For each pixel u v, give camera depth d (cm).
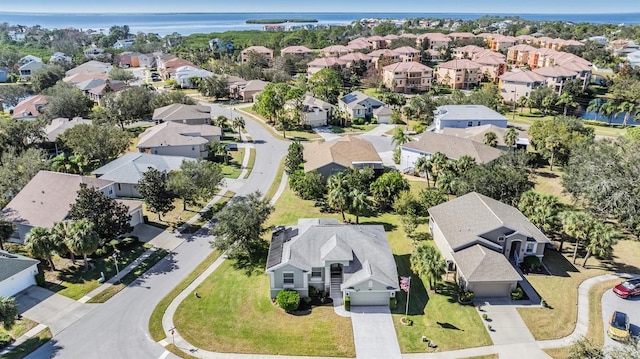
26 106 10050
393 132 9106
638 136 6950
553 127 7094
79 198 4422
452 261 4144
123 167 6059
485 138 7019
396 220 5281
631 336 3116
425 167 5994
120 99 9125
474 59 15850
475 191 5084
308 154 6900
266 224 5141
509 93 11812
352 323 3472
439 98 10125
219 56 18850
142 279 4059
